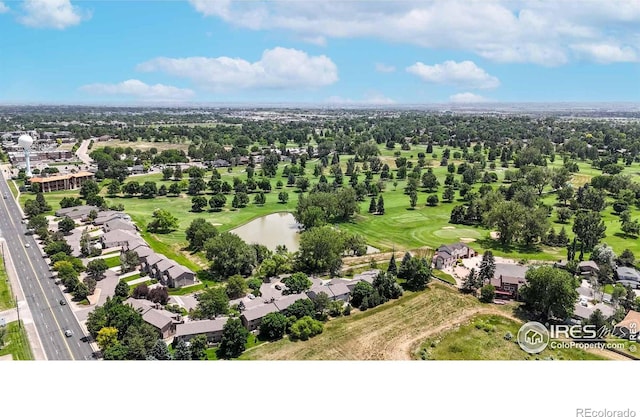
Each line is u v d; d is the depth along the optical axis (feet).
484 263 365.81
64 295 364.79
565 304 300.20
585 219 492.95
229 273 411.54
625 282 384.88
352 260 450.71
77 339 297.53
